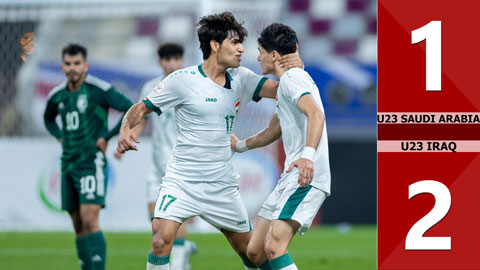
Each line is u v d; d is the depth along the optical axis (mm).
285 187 19516
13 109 46000
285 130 19672
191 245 27875
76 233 26422
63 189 26234
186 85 20078
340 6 60531
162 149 28906
